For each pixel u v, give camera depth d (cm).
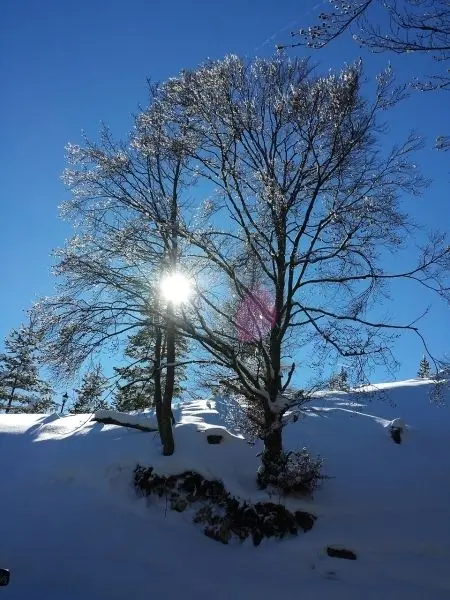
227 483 1163
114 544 1061
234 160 1270
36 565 984
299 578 930
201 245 1218
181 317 1280
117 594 865
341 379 1142
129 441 1384
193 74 1284
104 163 1291
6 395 3581
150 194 1314
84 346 1187
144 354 1839
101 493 1247
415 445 1486
